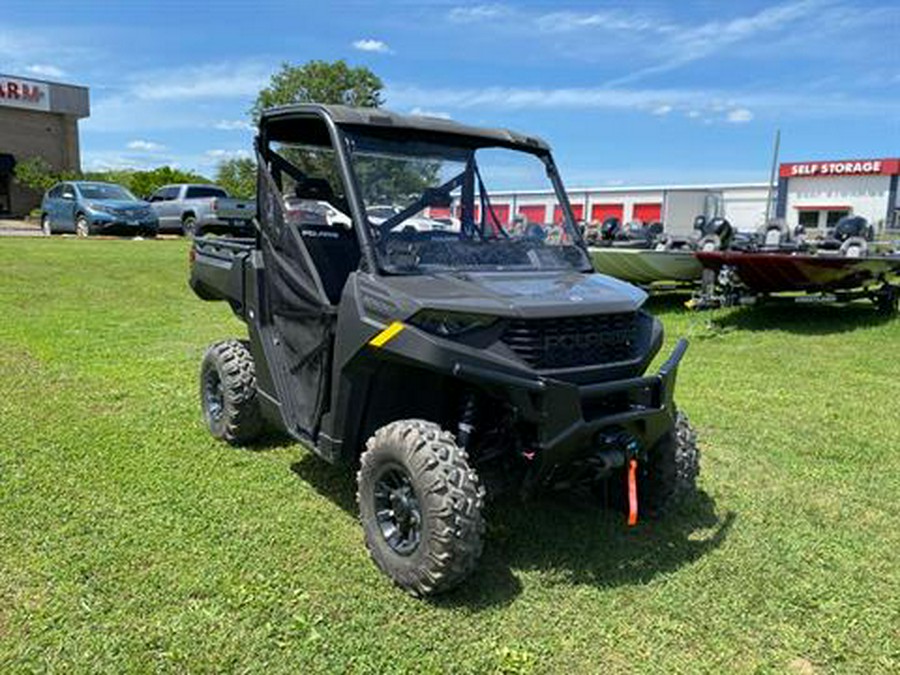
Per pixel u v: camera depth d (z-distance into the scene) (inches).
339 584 125.5
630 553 140.1
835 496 170.2
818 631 118.1
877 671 109.2
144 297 433.7
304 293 148.2
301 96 1311.5
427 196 146.3
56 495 154.6
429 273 136.4
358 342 127.9
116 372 255.4
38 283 455.5
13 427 194.7
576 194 1445.6
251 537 140.3
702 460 191.5
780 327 392.8
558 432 119.3
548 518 153.3
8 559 128.7
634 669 107.9
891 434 214.5
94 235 816.9
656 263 423.2
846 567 137.9
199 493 158.9
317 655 107.3
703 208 957.2
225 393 181.8
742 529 151.9
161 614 114.7
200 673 102.5
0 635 108.3
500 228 157.6
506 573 131.5
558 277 143.6
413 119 149.9
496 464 138.6
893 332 375.6
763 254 380.5
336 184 155.4
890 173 1743.4
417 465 119.4
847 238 495.2
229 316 384.2
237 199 776.9
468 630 114.7
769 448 201.3
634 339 136.5
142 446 185.0
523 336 120.4
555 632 115.3
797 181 1871.3
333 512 152.3
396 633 113.2
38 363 263.3
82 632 109.5
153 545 135.6
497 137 157.0
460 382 131.0
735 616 121.4
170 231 898.7
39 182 1353.3
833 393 260.1
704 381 274.5
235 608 117.2
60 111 1457.9
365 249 133.3
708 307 397.1
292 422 154.3
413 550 122.3
